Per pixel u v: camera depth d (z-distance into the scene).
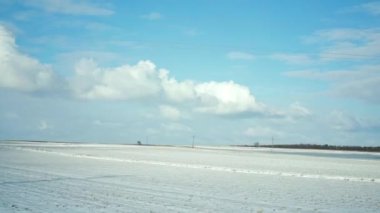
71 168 32.34
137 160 46.16
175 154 67.56
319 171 37.44
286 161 54.06
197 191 20.16
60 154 53.38
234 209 15.27
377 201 18.91
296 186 24.17
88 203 15.65
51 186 20.62
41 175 26.09
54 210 14.11
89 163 38.69
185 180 25.41
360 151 132.38
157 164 40.19
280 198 18.67
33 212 13.69
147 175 28.03
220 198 17.98
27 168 31.12
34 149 65.75
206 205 15.95
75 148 77.94
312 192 21.50
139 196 17.81
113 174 28.12
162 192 19.39
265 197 18.83
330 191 22.23
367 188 24.28
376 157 81.12
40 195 17.44
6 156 45.66
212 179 26.75
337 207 16.77
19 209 14.12
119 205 15.38
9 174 26.19
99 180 24.11
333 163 52.19
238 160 53.59
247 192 20.47
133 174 28.52
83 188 20.16
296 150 124.44
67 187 20.38
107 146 100.81
